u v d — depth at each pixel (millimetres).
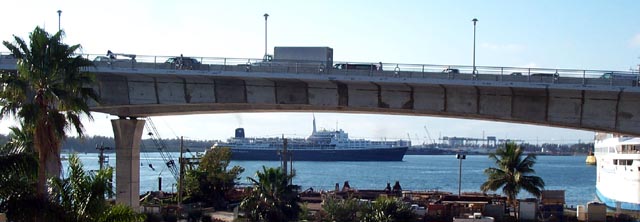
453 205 74062
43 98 36906
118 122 65938
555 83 50312
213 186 86000
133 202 66188
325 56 56000
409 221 63062
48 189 36906
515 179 72188
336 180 198750
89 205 33156
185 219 70312
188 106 60812
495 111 53750
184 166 92875
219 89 57281
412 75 52531
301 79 53969
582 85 49750
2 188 32375
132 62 55969
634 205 108125
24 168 32344
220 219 68688
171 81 57688
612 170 117312
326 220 63062
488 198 84500
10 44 37312
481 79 51562
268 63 54969
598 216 72500
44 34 37562
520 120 53719
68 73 38031
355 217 62469
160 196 88375
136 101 57875
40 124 36531
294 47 56469
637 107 51062
